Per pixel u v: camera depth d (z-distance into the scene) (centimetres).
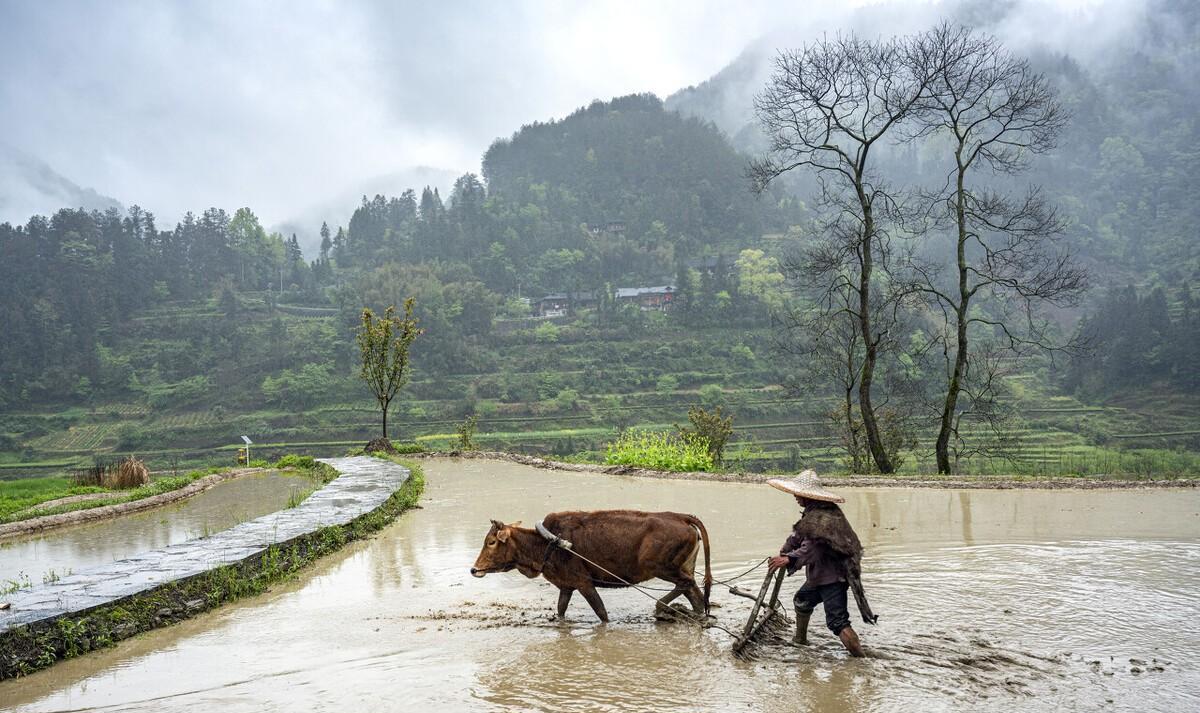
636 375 15462
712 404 13262
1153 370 11956
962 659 555
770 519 1213
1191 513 1259
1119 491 1588
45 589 734
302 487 1936
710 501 1431
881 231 2373
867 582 789
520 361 16738
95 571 813
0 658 577
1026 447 8219
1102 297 17525
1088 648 580
